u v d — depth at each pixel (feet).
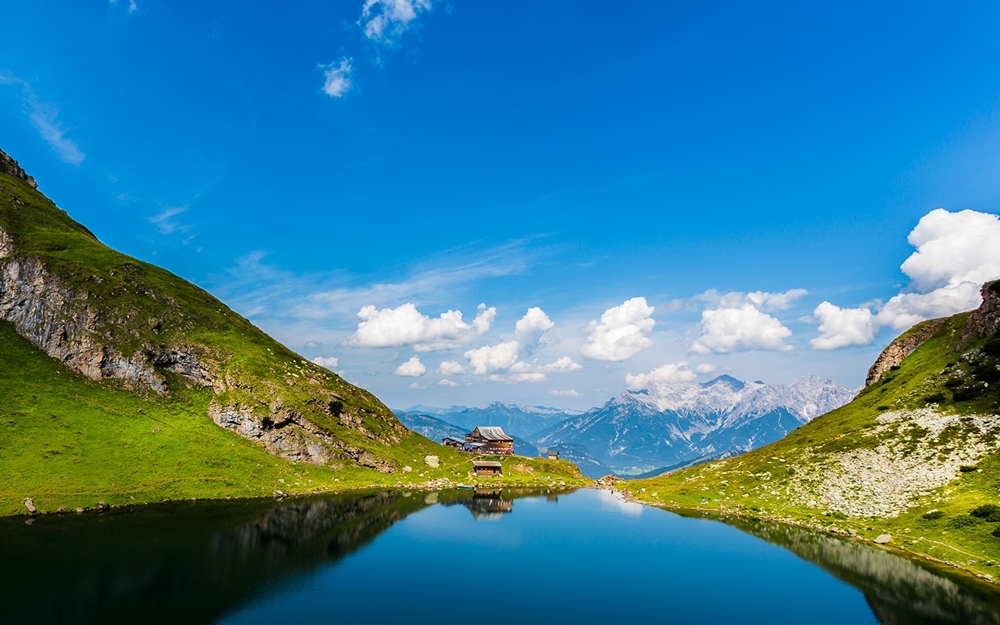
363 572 250.78
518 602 224.33
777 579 255.50
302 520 339.57
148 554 249.34
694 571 271.08
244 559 252.21
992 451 320.70
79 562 232.53
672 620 209.26
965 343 463.01
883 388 522.06
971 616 196.95
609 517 410.11
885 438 401.08
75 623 177.06
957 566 247.09
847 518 333.62
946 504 296.51
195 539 276.82
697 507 440.04
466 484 543.39
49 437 367.45
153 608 193.47
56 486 326.65
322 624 189.98
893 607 212.84
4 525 277.64
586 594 236.22
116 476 358.23
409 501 437.99
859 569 257.75
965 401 390.63
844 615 209.97
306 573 241.55
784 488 409.28
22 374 421.59
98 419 409.49
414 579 246.27
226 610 196.75
